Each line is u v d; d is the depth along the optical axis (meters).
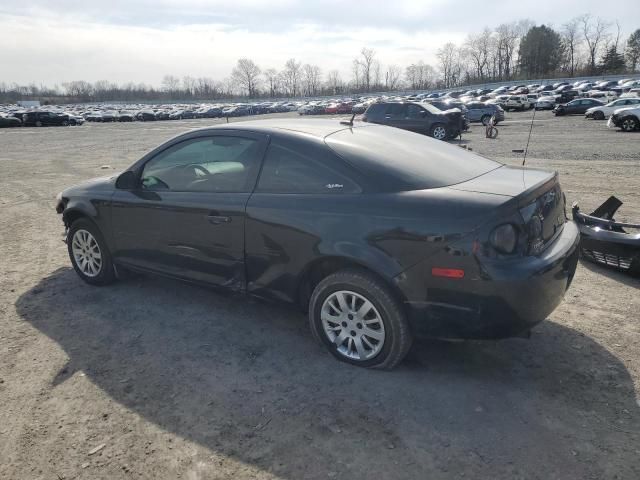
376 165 3.18
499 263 2.72
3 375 3.27
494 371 3.21
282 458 2.50
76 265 4.85
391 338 3.07
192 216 3.78
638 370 3.16
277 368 3.30
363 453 2.51
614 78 78.75
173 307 4.27
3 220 7.77
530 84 86.06
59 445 2.62
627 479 2.31
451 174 3.26
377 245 2.97
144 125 48.88
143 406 2.93
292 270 3.35
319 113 60.31
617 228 5.13
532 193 2.94
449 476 2.35
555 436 2.59
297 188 3.35
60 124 48.22
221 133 3.80
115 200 4.29
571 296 4.33
